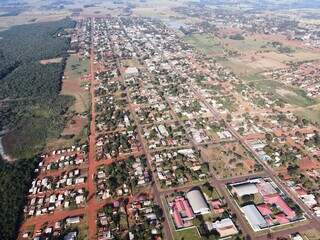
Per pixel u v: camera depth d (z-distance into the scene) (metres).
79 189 161.00
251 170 173.25
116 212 145.88
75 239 132.88
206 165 173.62
